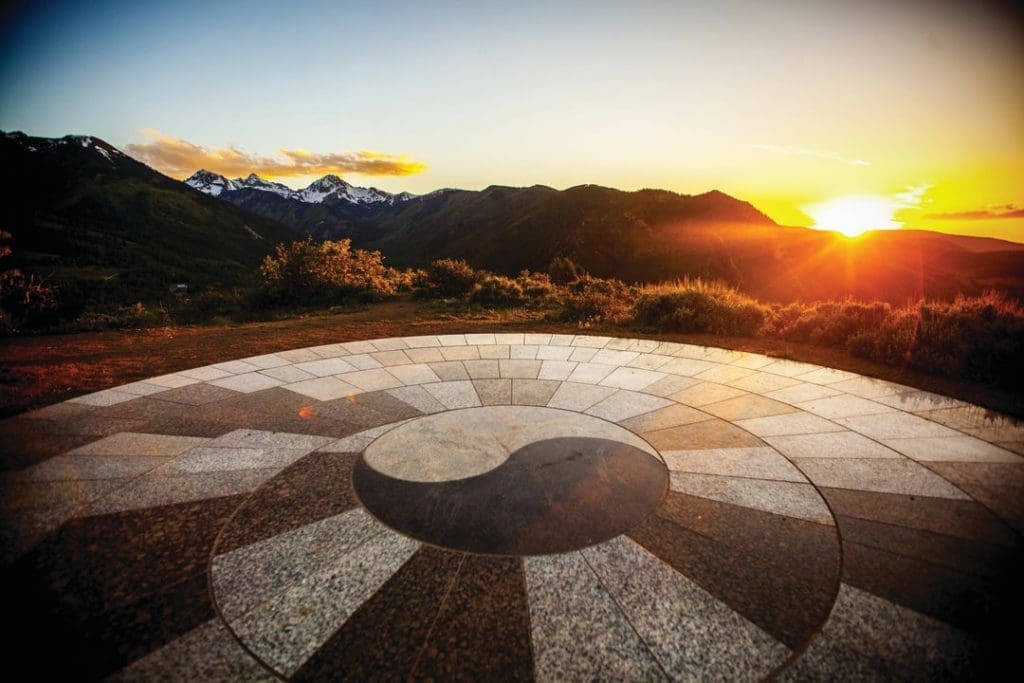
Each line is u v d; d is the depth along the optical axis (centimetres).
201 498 373
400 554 307
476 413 559
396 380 691
